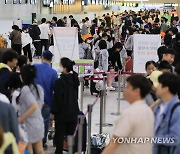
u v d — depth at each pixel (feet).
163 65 31.30
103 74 53.93
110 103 58.65
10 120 22.61
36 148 30.04
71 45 48.01
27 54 93.15
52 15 146.82
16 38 89.61
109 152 19.92
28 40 92.27
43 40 104.01
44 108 34.42
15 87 29.30
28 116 27.81
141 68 51.03
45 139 36.24
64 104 34.09
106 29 92.27
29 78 28.91
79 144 27.71
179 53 45.80
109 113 52.90
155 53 50.96
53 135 39.52
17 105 28.35
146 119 19.98
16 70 35.14
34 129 28.66
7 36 92.68
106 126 46.57
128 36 86.38
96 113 52.42
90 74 45.29
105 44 64.39
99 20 159.22
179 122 21.38
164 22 120.67
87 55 64.18
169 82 21.83
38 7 146.41
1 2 111.96
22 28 103.19
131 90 20.25
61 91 34.01
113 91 67.72
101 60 63.62
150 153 20.74
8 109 22.54
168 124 21.70
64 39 48.01
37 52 103.40
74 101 34.60
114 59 66.85
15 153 18.17
